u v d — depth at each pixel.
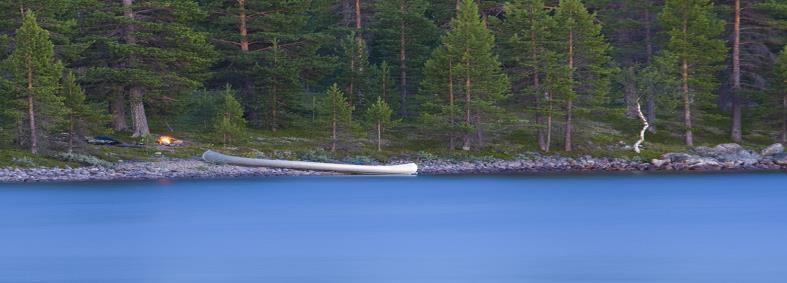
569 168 112.25
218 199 77.06
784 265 43.88
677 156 116.38
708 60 121.69
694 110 124.38
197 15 113.44
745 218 63.22
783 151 119.38
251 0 121.94
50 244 51.50
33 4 105.00
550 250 49.00
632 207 71.31
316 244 51.19
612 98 132.25
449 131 116.12
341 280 40.44
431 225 59.84
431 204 73.69
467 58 114.56
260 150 109.62
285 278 40.91
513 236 54.72
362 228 58.53
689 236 54.25
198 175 98.56
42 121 97.44
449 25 134.62
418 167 109.75
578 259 46.00
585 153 118.25
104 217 64.12
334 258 46.31
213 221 62.19
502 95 117.00
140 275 41.75
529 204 73.69
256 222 61.53
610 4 151.75
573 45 119.06
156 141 109.38
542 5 119.06
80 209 69.00
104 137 106.94
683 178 99.38
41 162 95.94
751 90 122.94
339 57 139.38
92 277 41.31
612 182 95.19
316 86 148.75
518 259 46.06
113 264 44.69
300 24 126.75
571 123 119.31
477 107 114.88
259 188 87.56
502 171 110.56
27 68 97.12
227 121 109.88
